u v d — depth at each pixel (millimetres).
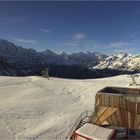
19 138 29953
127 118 24656
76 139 23984
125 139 23406
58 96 51219
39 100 46750
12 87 57469
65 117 37469
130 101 24672
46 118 37219
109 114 25328
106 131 23516
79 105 45031
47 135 31031
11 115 37219
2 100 45469
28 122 35219
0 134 30484
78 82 69688
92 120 26250
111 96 25344
